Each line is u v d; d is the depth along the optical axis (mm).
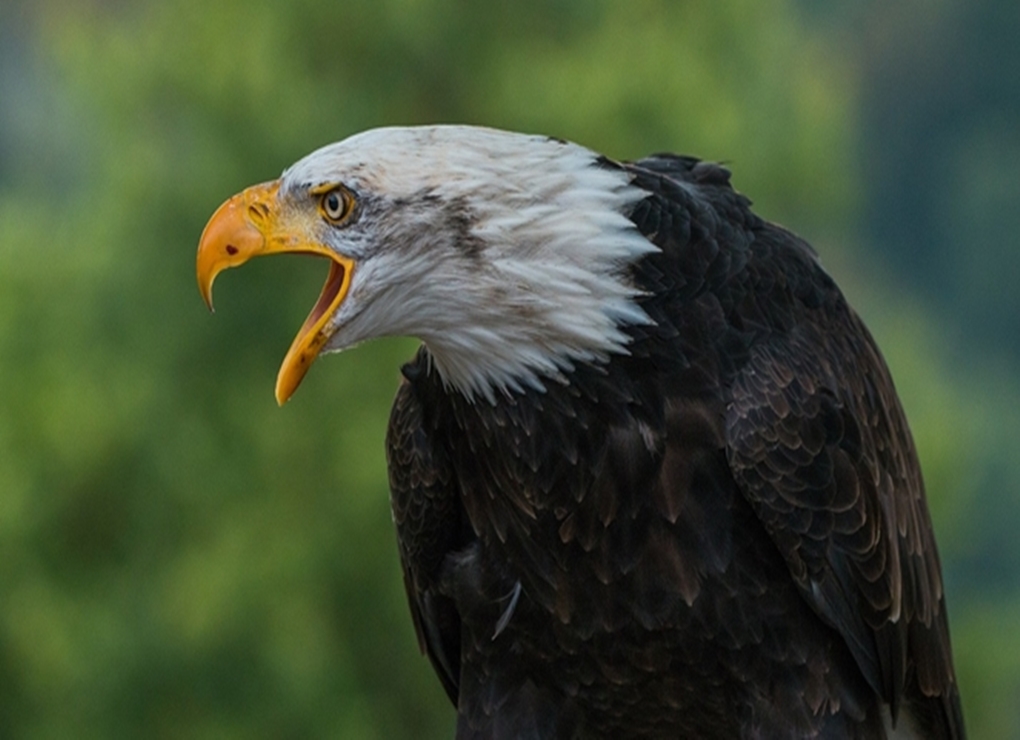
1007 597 32219
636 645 5426
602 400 5105
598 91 16422
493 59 17312
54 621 16594
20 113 36469
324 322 4969
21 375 17219
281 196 5012
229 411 17234
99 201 18062
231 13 16844
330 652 16312
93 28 17984
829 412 5246
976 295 45812
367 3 16828
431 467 5605
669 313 5105
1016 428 36562
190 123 16938
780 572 5324
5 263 17594
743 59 18469
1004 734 18266
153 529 17312
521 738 5730
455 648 6145
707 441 5152
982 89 48188
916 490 5867
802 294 5398
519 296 4949
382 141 4953
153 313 17359
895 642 5504
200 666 16016
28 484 16781
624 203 5070
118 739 16547
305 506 16828
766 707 5438
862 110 48594
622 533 5238
